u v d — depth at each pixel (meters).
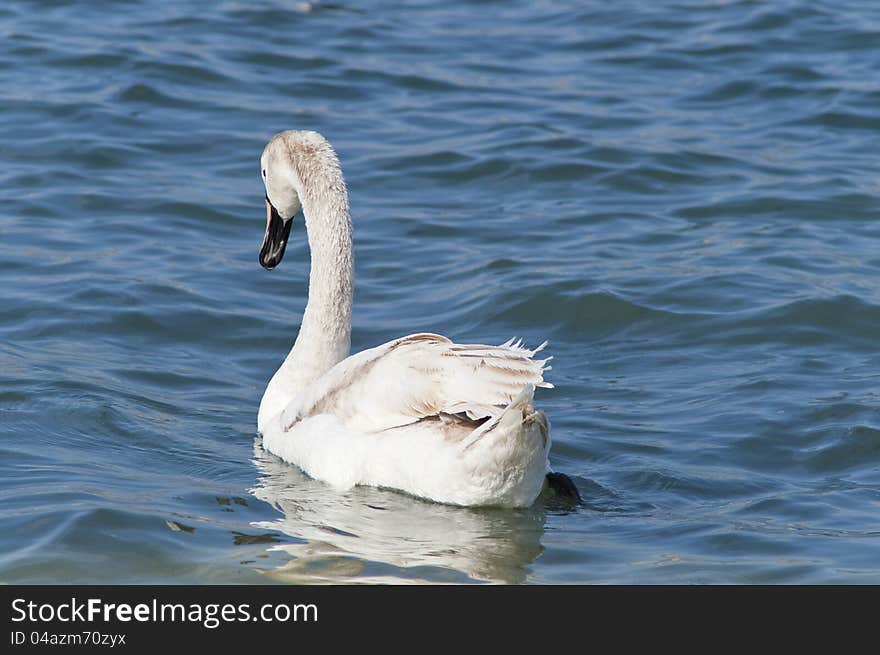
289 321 16.81
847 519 11.45
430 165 21.98
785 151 22.50
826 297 16.75
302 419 12.68
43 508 11.24
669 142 22.80
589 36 28.30
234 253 18.83
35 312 16.39
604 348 16.05
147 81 24.59
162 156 21.92
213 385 15.01
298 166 13.82
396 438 11.68
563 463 12.81
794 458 12.90
